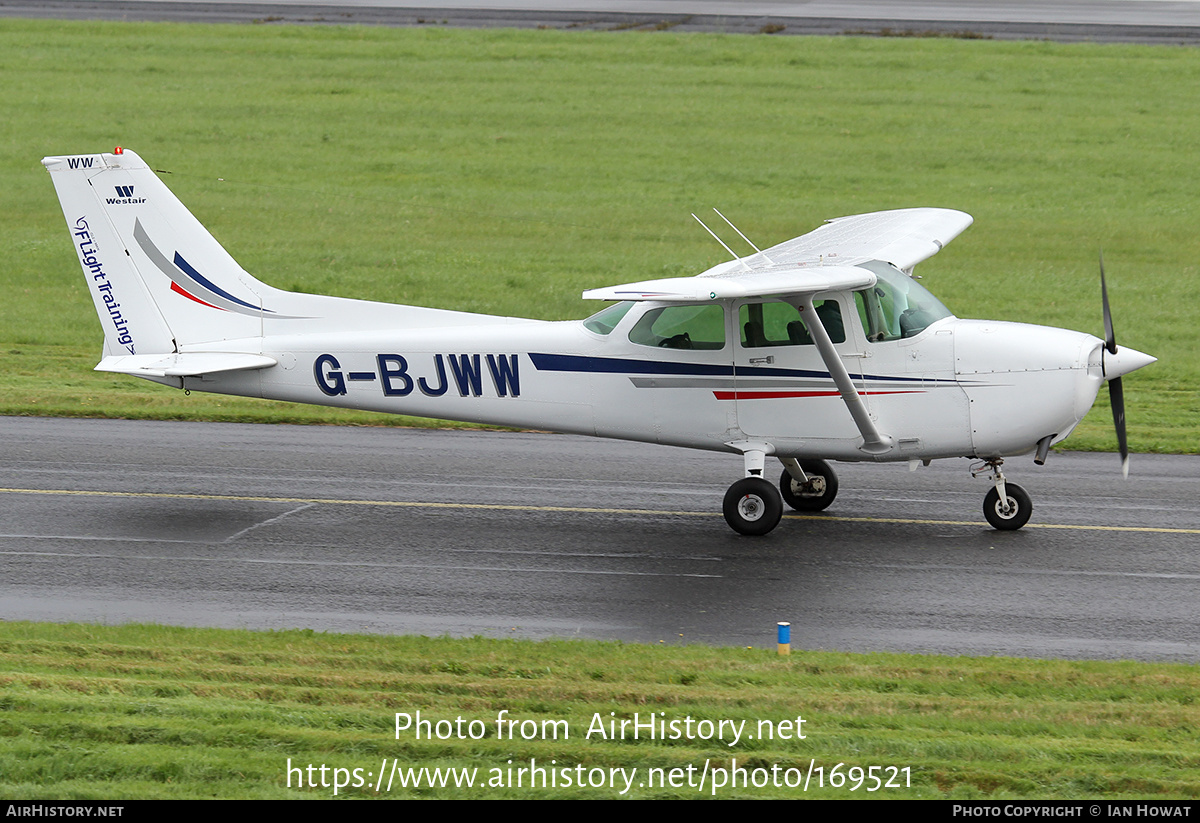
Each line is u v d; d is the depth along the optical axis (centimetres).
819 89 13300
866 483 4691
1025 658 2977
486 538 4022
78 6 16788
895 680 2789
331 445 5231
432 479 4731
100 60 14038
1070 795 2219
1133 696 2708
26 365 6425
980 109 12581
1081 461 4962
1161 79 13488
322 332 4294
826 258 4219
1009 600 3431
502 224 9600
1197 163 10994
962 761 2347
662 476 4791
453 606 3397
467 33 15512
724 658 2922
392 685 2708
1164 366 6356
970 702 2655
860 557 3822
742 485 4009
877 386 3916
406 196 10262
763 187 10506
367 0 18088
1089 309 7488
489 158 11300
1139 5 18175
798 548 3919
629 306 4081
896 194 10288
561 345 4112
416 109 12662
